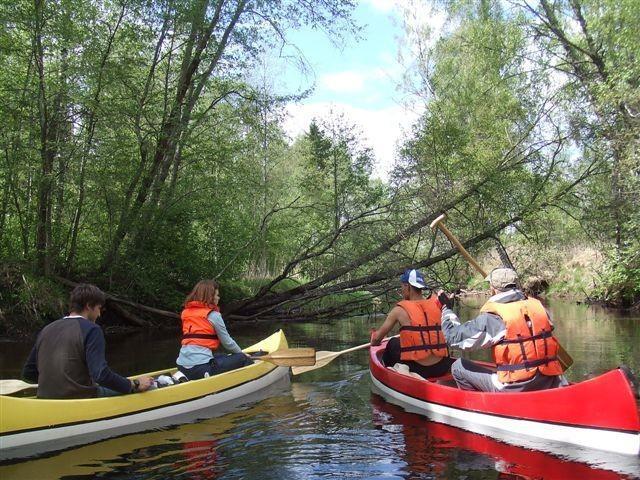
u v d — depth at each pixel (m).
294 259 10.87
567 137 10.34
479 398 4.12
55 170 9.21
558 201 10.37
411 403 4.81
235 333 10.02
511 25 12.43
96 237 10.80
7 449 3.59
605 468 3.14
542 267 11.81
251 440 3.82
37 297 9.30
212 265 12.19
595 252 14.62
